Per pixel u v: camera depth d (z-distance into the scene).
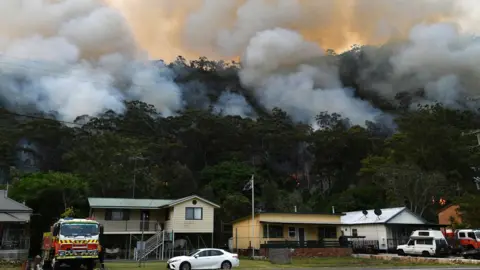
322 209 77.69
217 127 109.62
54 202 45.31
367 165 84.88
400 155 82.69
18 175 67.38
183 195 73.81
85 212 46.72
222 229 49.81
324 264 29.14
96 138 78.81
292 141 113.69
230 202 63.47
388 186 66.25
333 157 110.50
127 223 41.00
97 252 22.20
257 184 80.12
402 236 43.56
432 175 64.62
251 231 40.84
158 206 41.72
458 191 74.06
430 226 44.91
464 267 25.42
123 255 38.91
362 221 45.47
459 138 86.50
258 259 35.03
